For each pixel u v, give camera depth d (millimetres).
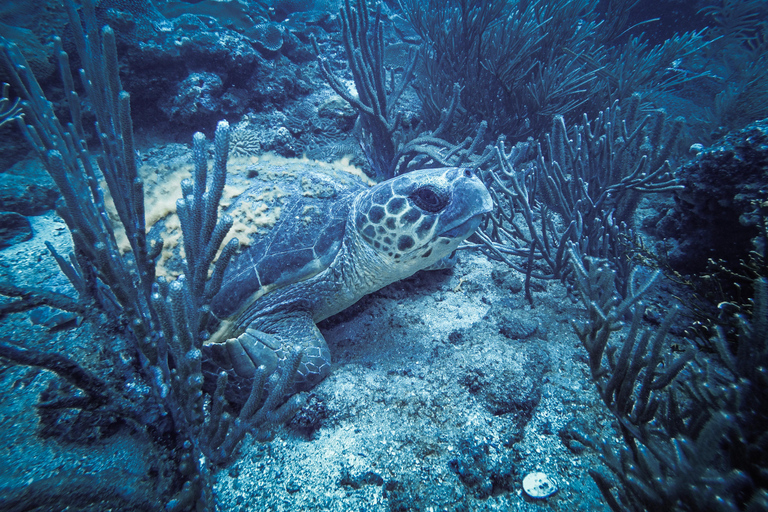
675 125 648
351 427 507
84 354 437
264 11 1835
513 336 602
